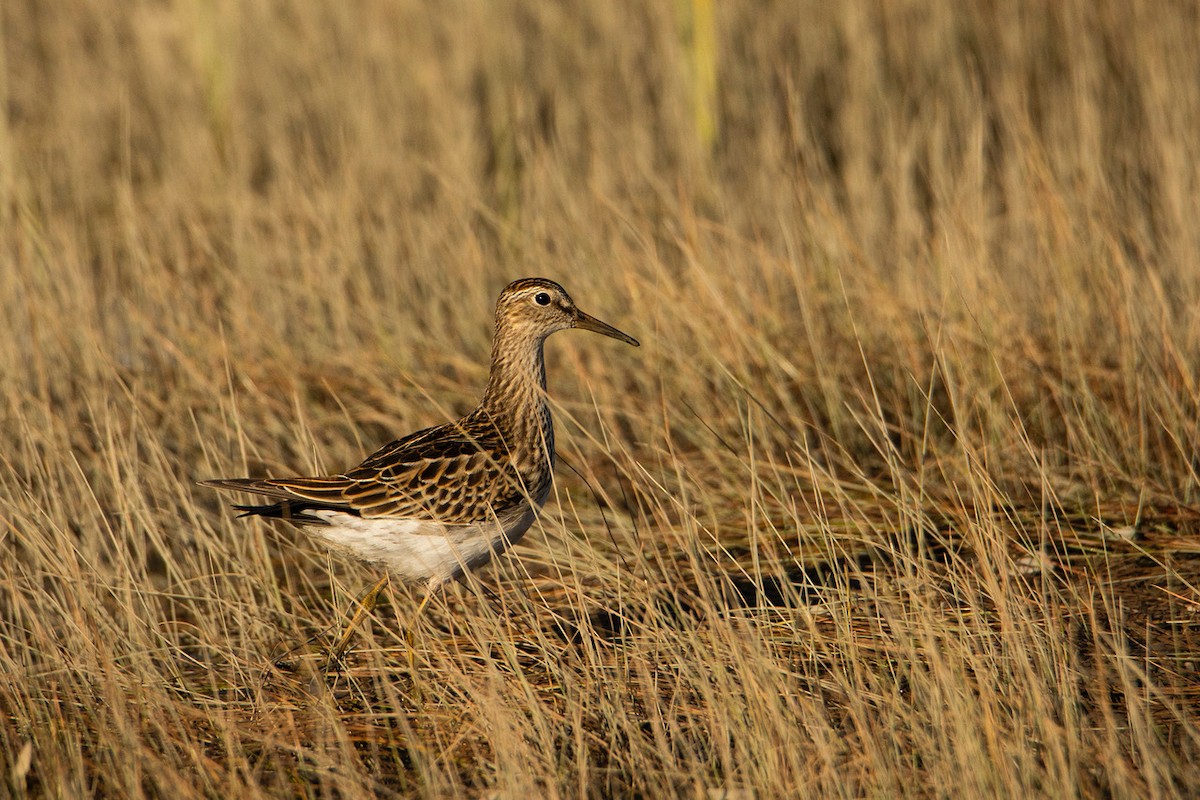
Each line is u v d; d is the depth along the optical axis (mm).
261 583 9812
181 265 15023
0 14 24188
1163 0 19188
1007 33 20141
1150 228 14859
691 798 7250
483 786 7676
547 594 10266
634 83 20359
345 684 9078
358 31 21703
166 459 11008
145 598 9531
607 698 8156
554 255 15570
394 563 9195
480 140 19625
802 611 8703
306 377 13562
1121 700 8070
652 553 10508
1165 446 11266
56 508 9852
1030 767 6957
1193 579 9570
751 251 14766
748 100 20094
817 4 21344
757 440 11945
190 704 8648
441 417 12812
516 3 21609
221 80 20047
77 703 8422
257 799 7234
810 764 7359
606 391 12656
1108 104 18734
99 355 12398
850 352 12820
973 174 14508
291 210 16766
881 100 19172
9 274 13562
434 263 15398
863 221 15492
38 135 21766
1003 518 10641
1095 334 12461
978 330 11648
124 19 24109
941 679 7457
